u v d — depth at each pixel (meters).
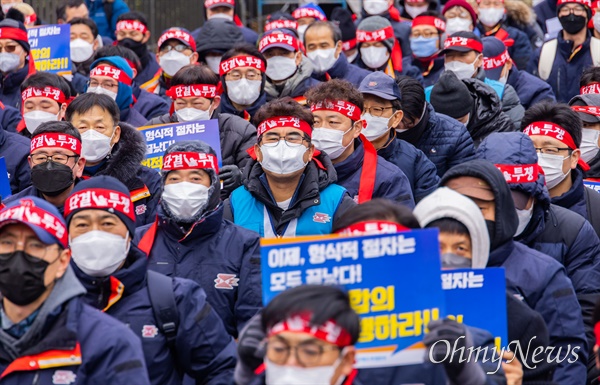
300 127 8.83
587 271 8.21
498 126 12.02
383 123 10.34
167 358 6.91
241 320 8.02
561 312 7.14
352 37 16.83
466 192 6.91
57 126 9.30
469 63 14.05
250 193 9.05
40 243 5.91
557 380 7.10
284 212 8.90
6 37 13.84
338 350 5.13
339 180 9.75
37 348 5.94
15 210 5.90
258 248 8.16
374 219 5.98
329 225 8.84
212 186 8.15
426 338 5.60
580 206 9.48
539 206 8.11
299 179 8.94
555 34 18.05
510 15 19.89
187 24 23.88
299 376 5.09
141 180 10.00
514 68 15.13
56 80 11.95
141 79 16.92
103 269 6.93
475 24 18.16
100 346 6.02
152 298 6.93
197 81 11.59
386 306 5.63
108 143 9.96
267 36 13.34
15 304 5.98
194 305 6.96
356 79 14.48
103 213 6.94
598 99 11.23
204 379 6.98
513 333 6.52
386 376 5.75
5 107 13.00
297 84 13.44
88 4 19.67
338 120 9.60
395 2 21.28
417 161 10.60
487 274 6.17
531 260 7.22
